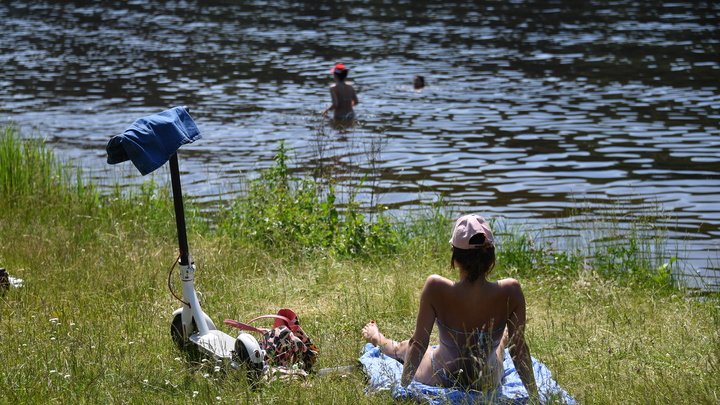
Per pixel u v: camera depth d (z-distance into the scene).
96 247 10.27
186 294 6.66
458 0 54.34
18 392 5.83
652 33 38.44
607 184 15.34
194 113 22.08
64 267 9.33
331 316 8.24
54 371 5.93
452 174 16.03
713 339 7.38
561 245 11.50
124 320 7.70
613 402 6.05
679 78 27.36
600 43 35.59
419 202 13.97
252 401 5.73
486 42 36.41
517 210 13.61
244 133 19.67
